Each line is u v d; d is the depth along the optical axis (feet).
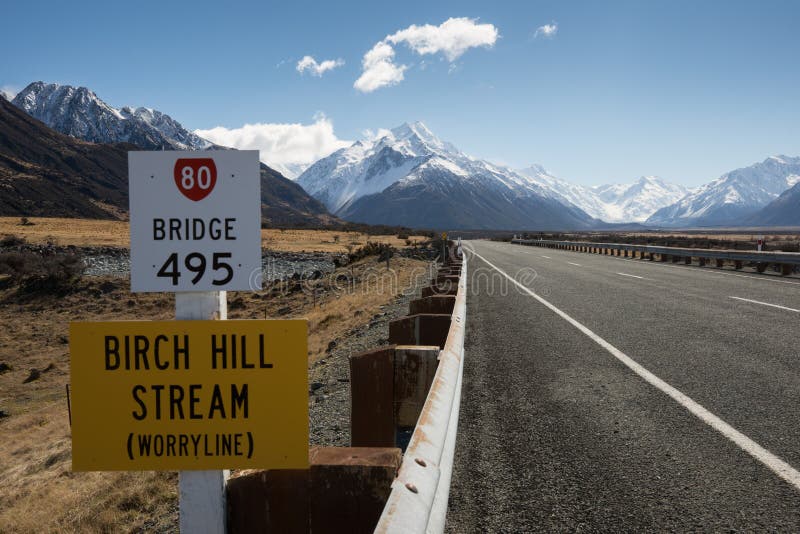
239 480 8.20
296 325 7.25
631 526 9.67
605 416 15.49
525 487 11.27
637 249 106.11
